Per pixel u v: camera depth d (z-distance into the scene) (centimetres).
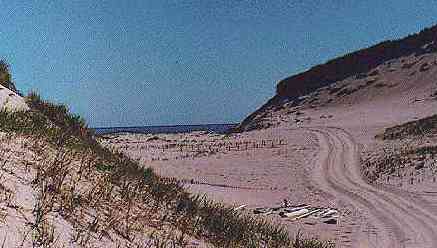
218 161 5322
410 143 5253
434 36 13350
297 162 5044
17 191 593
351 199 3152
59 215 591
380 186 3550
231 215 1255
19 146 805
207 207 1174
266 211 2700
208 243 834
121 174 995
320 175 4297
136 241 649
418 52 12938
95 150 1152
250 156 5659
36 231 516
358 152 5341
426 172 3662
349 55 14438
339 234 2169
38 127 1044
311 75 14638
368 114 9019
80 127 1374
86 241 553
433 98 9338
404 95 10481
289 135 7481
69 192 680
